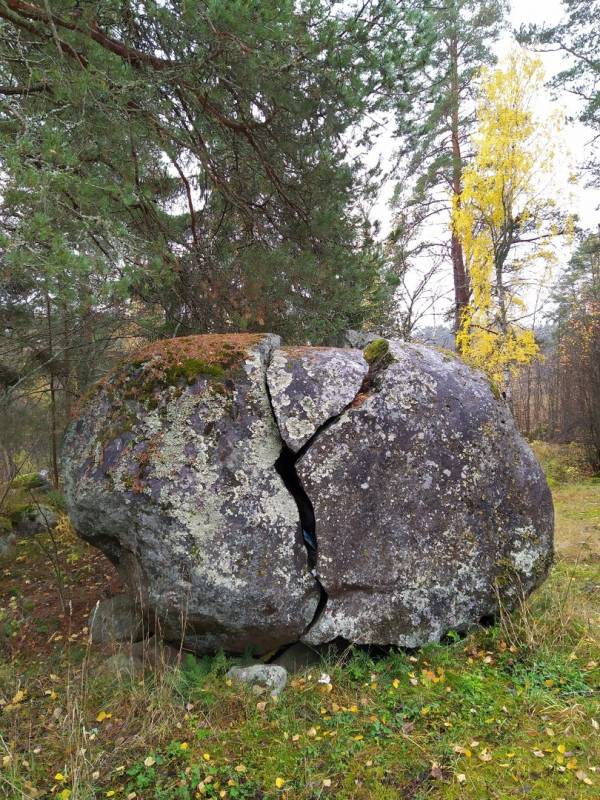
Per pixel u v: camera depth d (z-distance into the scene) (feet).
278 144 17.01
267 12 12.20
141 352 11.60
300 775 7.80
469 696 9.34
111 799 7.58
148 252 14.82
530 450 12.43
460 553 11.00
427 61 14.05
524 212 32.19
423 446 11.03
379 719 8.96
